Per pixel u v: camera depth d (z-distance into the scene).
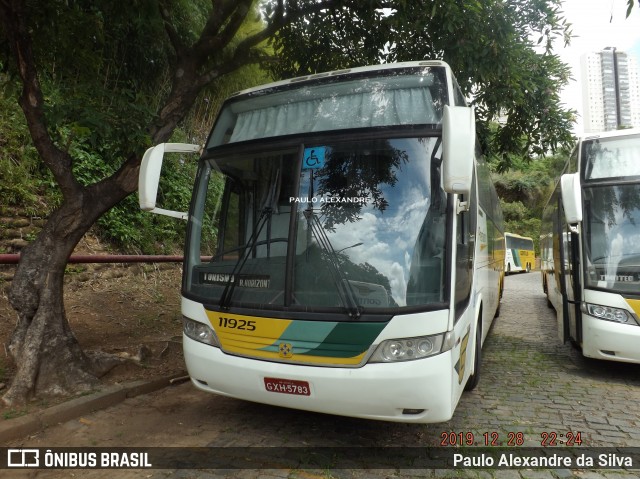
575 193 5.45
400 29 6.62
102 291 8.16
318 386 3.41
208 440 3.93
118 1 5.40
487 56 6.32
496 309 9.82
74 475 3.36
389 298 3.38
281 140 4.05
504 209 38.31
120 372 5.16
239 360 3.70
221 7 5.66
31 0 4.71
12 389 4.29
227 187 4.29
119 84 9.65
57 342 4.59
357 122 3.92
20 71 4.30
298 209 3.74
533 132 8.48
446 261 3.43
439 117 3.80
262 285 3.71
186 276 4.24
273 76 8.39
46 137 4.48
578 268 6.04
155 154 4.16
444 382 3.30
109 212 9.33
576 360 6.81
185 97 5.49
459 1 5.89
